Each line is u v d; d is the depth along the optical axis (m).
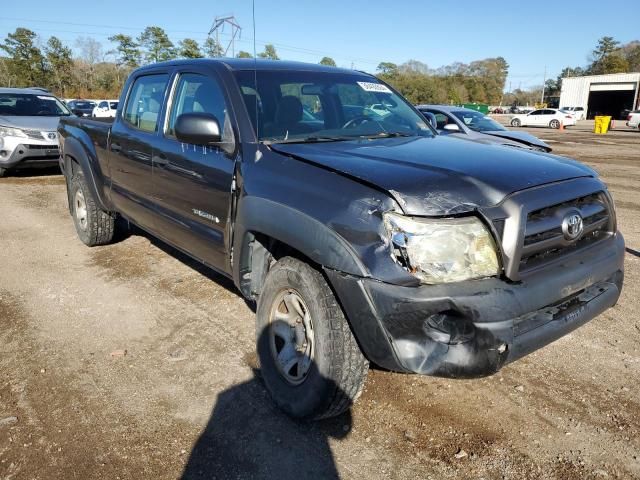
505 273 2.39
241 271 3.26
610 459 2.63
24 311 4.36
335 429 2.88
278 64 3.96
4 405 3.09
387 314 2.35
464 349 2.35
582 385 3.25
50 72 68.00
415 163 2.71
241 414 3.02
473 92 101.38
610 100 68.44
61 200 8.77
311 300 2.67
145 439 2.81
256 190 2.99
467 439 2.79
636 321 4.11
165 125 4.13
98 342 3.83
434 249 2.33
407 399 3.13
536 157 3.03
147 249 5.97
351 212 2.46
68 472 2.57
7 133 10.30
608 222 3.00
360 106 3.98
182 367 3.49
